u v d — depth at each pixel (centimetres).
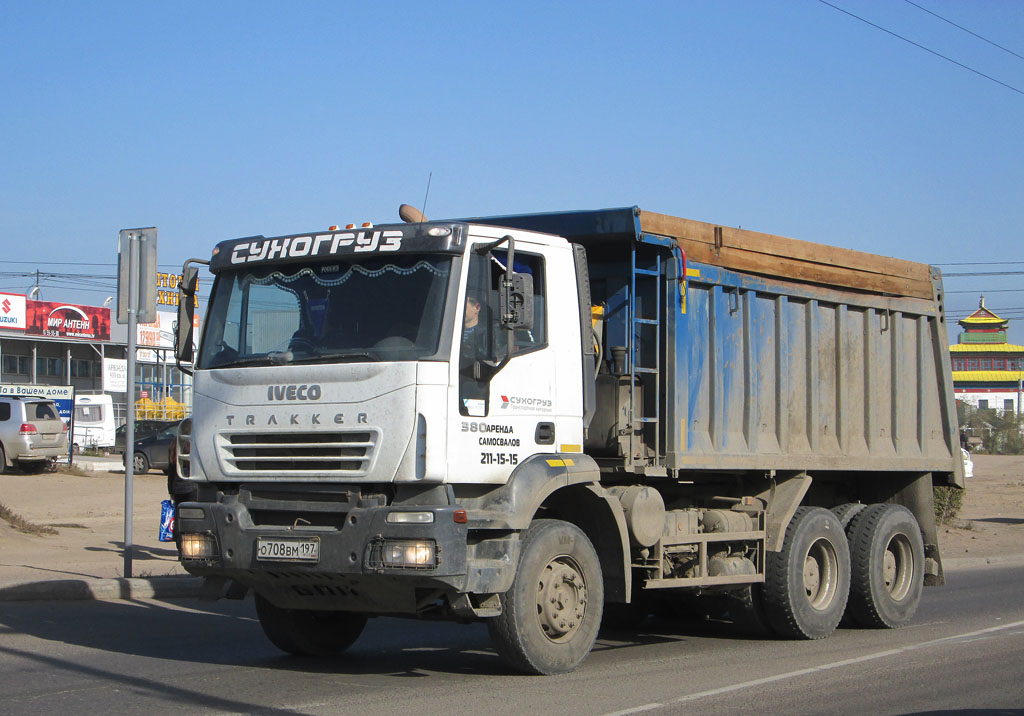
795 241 1102
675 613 1209
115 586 1259
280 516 798
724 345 1021
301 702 729
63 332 5406
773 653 991
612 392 934
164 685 787
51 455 3088
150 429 3678
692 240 981
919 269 1285
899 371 1251
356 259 808
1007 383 9225
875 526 1169
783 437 1084
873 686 820
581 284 880
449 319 769
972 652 994
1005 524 2670
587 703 734
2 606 1162
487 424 784
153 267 1311
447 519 740
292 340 814
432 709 709
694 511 1020
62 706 714
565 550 832
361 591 770
